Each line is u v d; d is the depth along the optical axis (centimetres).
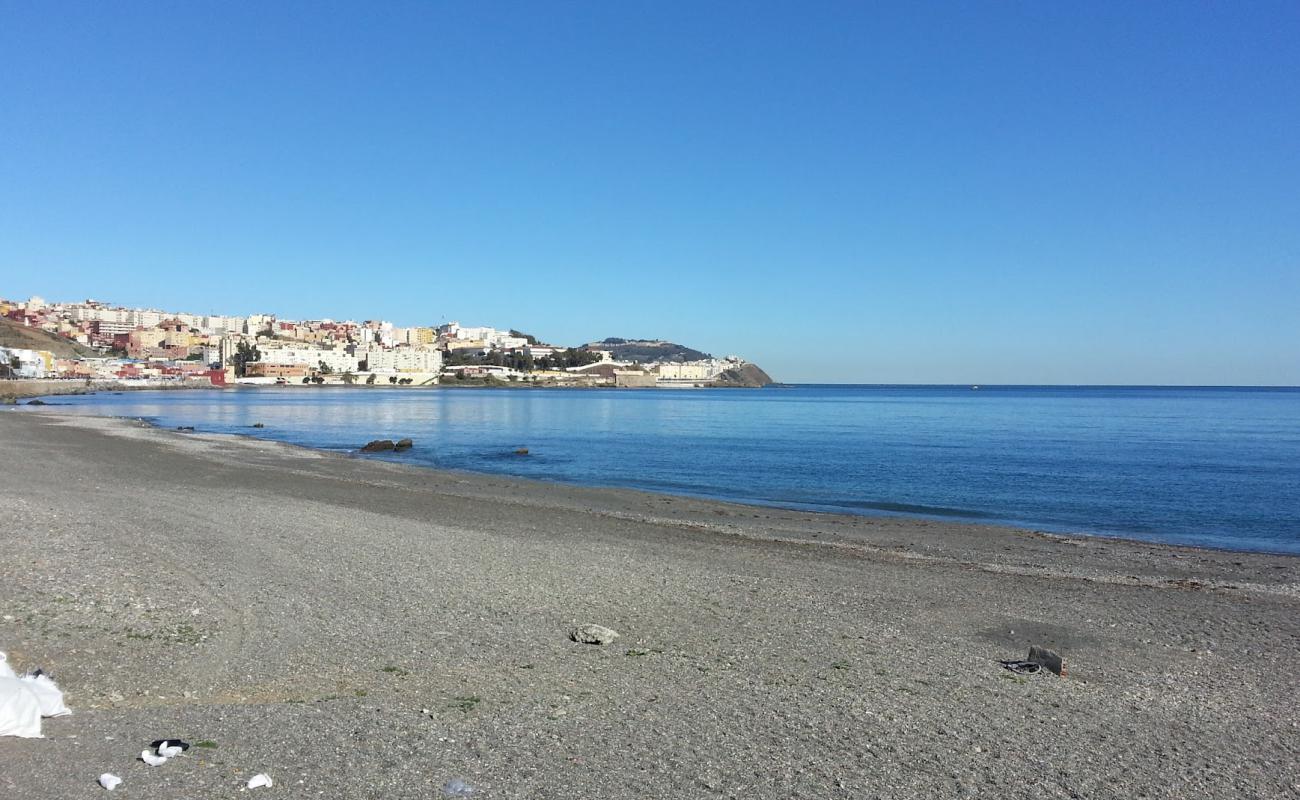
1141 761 711
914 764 678
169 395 15025
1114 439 5897
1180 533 2294
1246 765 713
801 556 1750
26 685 660
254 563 1389
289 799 540
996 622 1215
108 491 2367
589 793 585
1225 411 11169
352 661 895
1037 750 723
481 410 11125
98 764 571
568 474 3638
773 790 612
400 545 1647
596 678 874
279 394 16975
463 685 829
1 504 1883
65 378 17162
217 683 798
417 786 576
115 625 966
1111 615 1286
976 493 3064
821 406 13388
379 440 5103
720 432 6762
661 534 2002
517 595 1252
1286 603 1420
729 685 870
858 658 999
